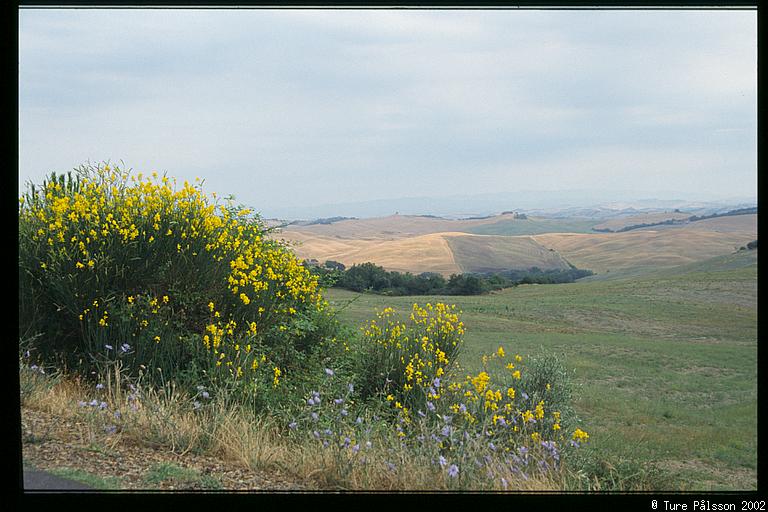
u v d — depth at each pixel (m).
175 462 4.21
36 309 5.44
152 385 5.18
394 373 5.86
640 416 5.46
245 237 6.40
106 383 5.21
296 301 6.55
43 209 5.82
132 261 5.57
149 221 5.71
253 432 4.62
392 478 4.22
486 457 4.42
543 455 4.70
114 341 5.42
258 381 5.32
